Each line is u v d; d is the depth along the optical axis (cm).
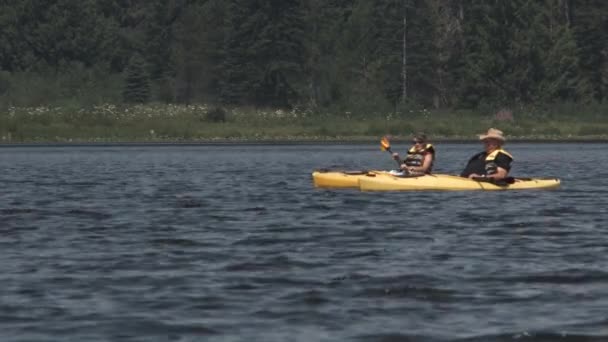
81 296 3859
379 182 8306
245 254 4909
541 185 8394
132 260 4731
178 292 3928
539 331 3275
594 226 6009
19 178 10625
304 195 8219
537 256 4809
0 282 4147
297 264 4588
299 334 3266
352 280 4159
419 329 3316
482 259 4716
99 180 10312
